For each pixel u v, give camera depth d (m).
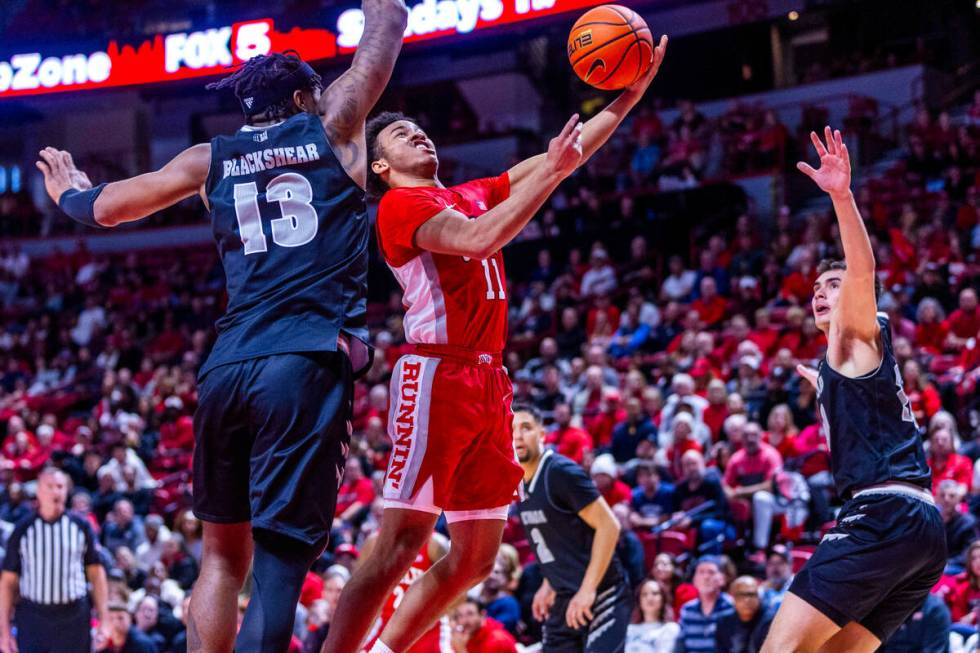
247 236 2.88
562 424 11.24
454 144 22.14
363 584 3.31
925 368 11.23
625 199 17.66
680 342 13.33
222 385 2.80
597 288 16.03
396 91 23.27
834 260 4.16
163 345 19.25
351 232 2.92
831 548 3.78
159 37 18.36
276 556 2.69
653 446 10.70
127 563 10.70
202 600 2.84
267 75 3.03
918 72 19.36
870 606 3.74
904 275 13.56
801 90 20.34
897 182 16.50
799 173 18.34
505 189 3.71
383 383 15.23
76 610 7.64
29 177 25.20
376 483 11.16
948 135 16.73
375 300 18.97
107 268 22.00
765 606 7.41
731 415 10.60
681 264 15.37
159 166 24.59
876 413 3.84
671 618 8.16
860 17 21.05
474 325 3.45
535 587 8.82
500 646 6.79
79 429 14.78
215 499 2.88
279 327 2.80
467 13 15.76
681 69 22.05
